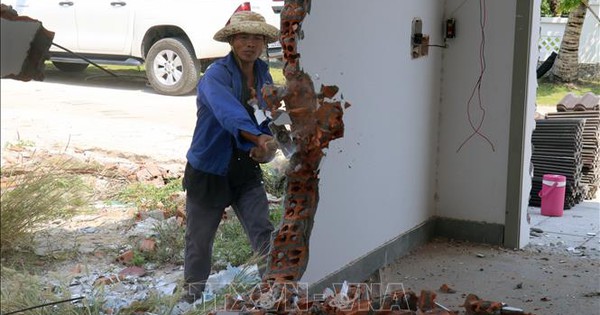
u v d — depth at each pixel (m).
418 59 5.73
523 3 5.76
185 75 9.74
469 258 5.82
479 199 6.18
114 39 9.76
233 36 3.73
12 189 4.88
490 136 6.05
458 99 6.14
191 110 9.10
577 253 6.02
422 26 5.72
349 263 4.90
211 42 9.51
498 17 5.88
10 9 2.52
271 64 6.93
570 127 7.45
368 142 5.04
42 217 4.92
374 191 5.20
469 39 6.02
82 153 6.91
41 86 9.98
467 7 5.99
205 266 3.95
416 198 5.97
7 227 4.55
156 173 6.81
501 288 5.17
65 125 7.77
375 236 5.28
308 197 2.54
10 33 2.48
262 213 3.91
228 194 3.86
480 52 5.99
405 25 5.45
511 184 6.02
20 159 6.16
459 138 6.18
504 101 5.95
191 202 3.86
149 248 5.09
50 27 9.68
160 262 5.02
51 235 5.06
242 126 3.49
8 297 3.53
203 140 3.78
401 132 5.56
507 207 6.07
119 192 6.30
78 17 9.72
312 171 2.51
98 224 5.58
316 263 4.48
